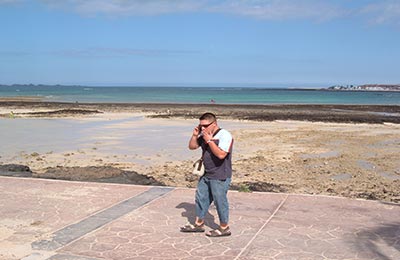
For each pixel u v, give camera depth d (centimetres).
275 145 1875
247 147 1806
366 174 1273
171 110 4388
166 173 1250
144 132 2338
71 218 691
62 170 1162
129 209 742
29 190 876
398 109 5009
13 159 1470
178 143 1911
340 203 793
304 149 1766
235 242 590
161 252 552
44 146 1783
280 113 4097
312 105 6000
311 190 1047
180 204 778
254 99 8762
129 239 598
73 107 4747
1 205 764
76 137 2086
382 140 2078
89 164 1392
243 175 1241
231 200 809
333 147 1834
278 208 757
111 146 1805
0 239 594
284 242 590
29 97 8269
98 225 655
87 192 862
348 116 3725
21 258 528
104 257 534
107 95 10325
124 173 1125
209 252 553
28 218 690
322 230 641
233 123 2936
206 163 607
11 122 2811
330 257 539
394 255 546
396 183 1152
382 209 756
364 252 555
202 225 631
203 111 4278
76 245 573
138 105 5400
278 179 1190
